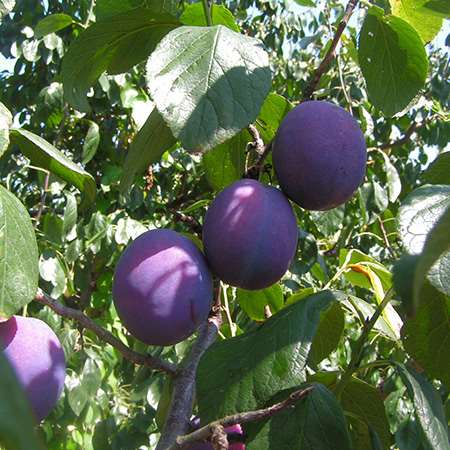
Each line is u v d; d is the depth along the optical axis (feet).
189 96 0.81
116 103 2.77
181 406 0.89
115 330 2.80
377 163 3.46
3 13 1.51
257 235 0.87
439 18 1.16
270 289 1.32
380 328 1.01
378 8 1.03
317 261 1.95
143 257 0.88
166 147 1.04
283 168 0.92
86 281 2.74
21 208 0.84
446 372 0.95
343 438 0.83
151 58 0.82
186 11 1.16
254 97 0.82
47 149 0.95
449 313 0.91
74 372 2.18
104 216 2.72
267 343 0.84
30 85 3.12
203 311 0.89
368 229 3.37
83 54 1.11
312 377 1.06
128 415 2.66
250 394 0.81
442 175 1.03
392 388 1.84
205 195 3.20
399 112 1.13
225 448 0.67
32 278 0.81
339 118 0.93
